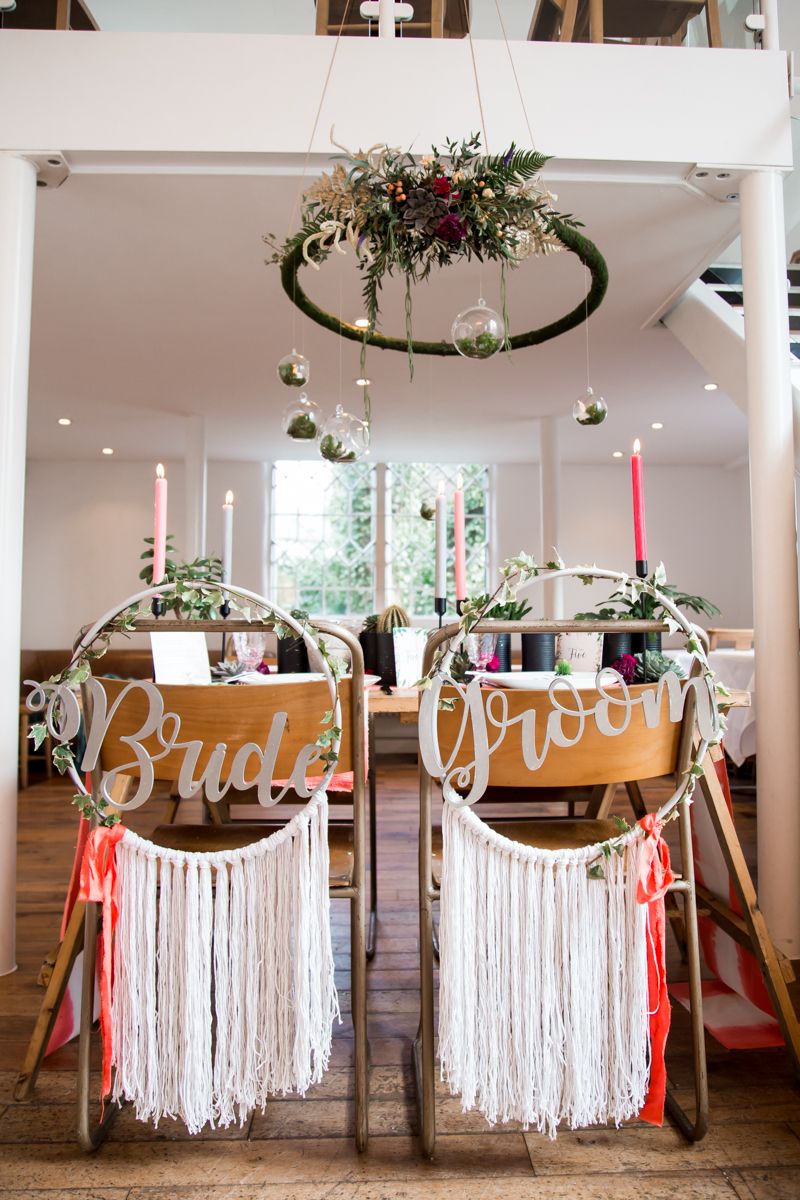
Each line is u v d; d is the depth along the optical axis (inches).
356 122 87.3
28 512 260.8
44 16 86.3
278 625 42.8
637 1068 41.8
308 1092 51.2
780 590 78.7
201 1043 41.1
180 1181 42.3
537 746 41.4
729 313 120.3
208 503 264.5
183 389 185.8
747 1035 57.1
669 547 276.2
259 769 41.2
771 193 89.6
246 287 127.1
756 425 82.3
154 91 86.4
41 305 135.0
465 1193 41.4
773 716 77.5
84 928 48.3
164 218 104.0
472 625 42.0
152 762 41.1
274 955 41.6
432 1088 44.3
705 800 55.7
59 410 204.1
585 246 77.0
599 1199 40.9
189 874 41.5
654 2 91.1
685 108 89.7
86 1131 44.1
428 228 63.6
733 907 60.9
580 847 47.4
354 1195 41.2
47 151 85.0
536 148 88.4
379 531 273.9
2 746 72.6
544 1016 41.1
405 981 66.9
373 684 73.1
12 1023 60.7
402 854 103.3
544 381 178.9
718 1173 43.2
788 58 91.3
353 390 186.4
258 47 87.5
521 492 274.1
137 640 256.5
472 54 88.4
